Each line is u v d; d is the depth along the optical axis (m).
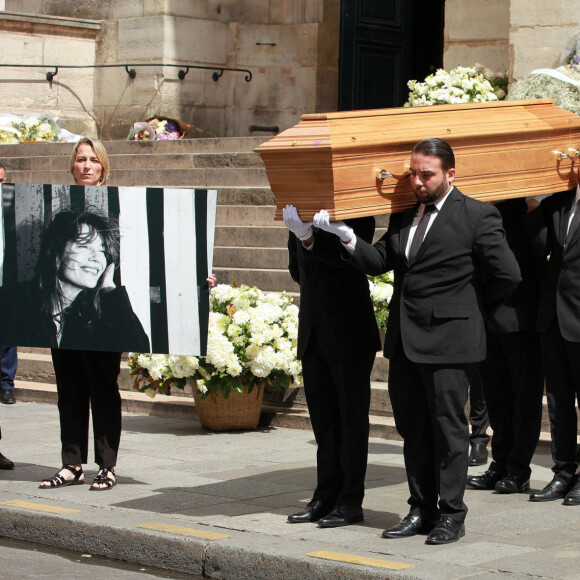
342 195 5.63
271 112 18.55
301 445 8.75
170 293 6.84
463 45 15.37
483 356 5.85
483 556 5.46
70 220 6.89
